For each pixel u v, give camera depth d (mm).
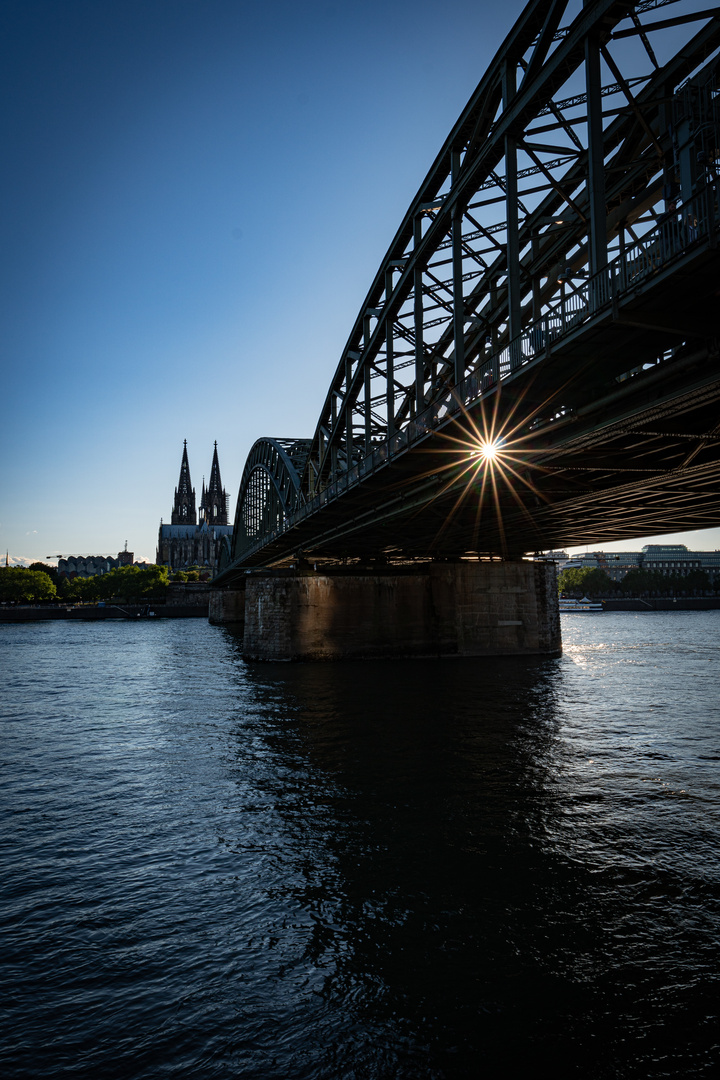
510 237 17641
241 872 13102
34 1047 8289
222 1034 8508
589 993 9156
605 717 26578
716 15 13039
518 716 26812
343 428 38938
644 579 193125
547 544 45969
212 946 10516
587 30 14406
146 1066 7953
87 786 18953
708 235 10766
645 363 15672
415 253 26188
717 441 17141
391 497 32438
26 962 10148
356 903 11758
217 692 35469
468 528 35594
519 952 10156
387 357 29891
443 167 24188
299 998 9188
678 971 9617
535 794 17328
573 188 19469
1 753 23000
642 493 24422
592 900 11688
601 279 13664
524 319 22484
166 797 17812
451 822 15477
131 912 11609
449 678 36844
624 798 16922
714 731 24031
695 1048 8078
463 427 20703
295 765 20547
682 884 12195
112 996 9305
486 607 46781
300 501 51156
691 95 13680
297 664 44594
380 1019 8711
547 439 19875
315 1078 7734
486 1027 8531
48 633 96188
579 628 93312
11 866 13539
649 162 16672
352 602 45938
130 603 171500
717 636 73688
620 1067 7793
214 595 127750
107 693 37094
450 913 11352
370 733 24312
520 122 17938
